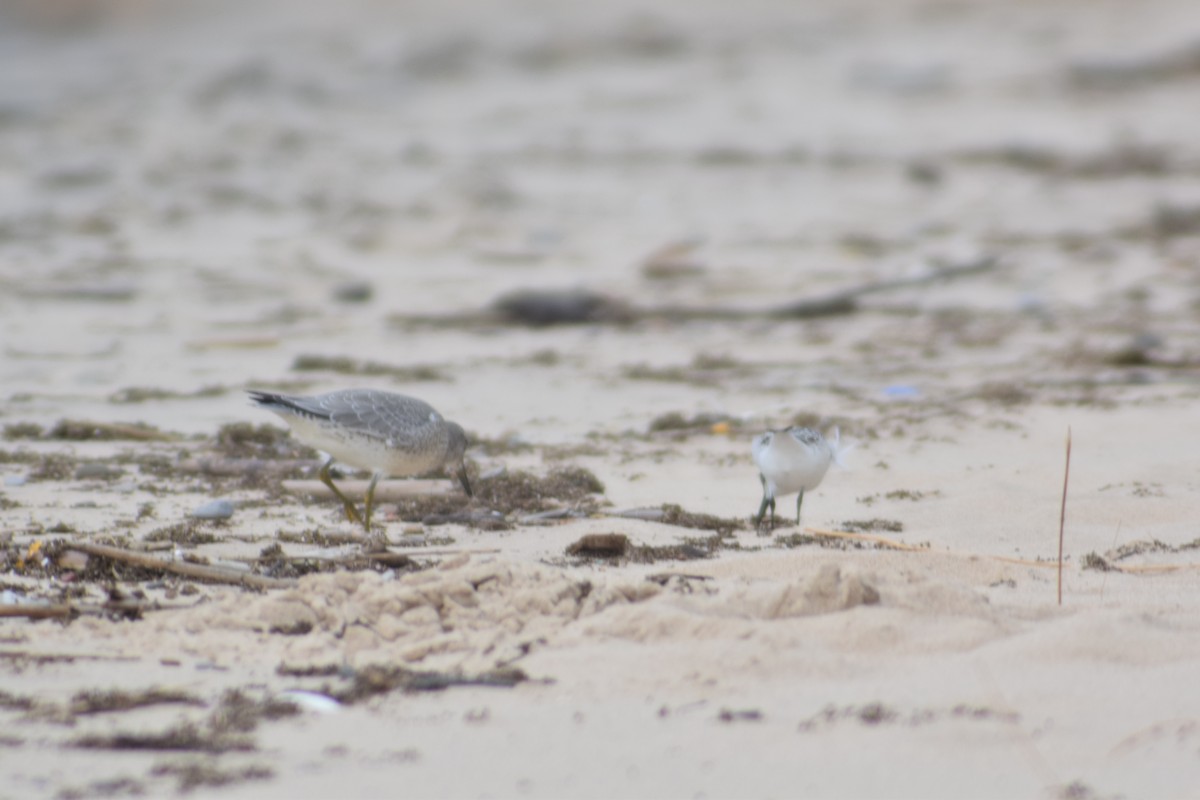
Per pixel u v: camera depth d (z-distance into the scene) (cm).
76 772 514
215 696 595
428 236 2823
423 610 681
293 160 3725
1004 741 536
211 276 2433
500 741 544
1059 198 3225
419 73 5081
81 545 796
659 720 563
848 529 939
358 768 519
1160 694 580
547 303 2073
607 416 1404
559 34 5659
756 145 3891
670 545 873
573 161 3719
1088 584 775
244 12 6475
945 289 2328
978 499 1016
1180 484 1054
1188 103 4303
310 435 925
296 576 791
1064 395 1456
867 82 4656
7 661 638
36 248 2658
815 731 548
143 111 4441
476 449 1223
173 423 1345
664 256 2531
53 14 6425
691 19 5922
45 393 1502
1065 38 5203
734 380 1616
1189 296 2197
